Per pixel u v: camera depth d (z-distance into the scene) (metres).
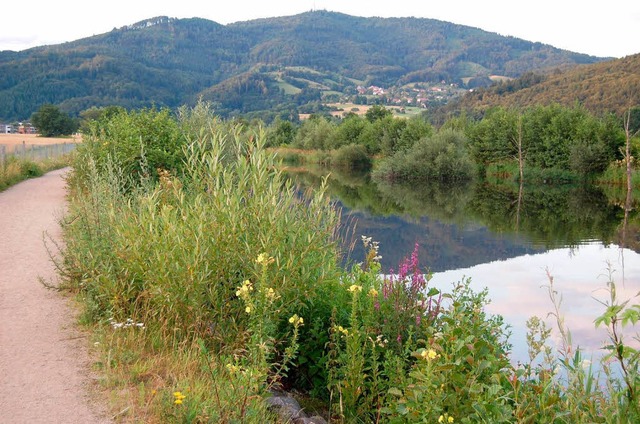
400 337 5.59
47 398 4.41
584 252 19.03
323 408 5.54
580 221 26.56
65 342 5.58
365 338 5.43
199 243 5.52
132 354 5.16
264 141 5.84
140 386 4.57
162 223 6.00
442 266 16.50
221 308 5.48
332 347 5.52
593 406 3.88
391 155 59.78
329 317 6.02
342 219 25.66
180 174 13.12
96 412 4.21
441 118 120.38
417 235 21.92
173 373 4.82
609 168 45.38
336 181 46.94
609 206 32.50
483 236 22.06
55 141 66.25
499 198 36.41
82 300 6.67
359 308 5.80
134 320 5.74
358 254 17.28
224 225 5.63
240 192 5.82
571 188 43.12
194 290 5.39
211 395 4.37
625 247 20.00
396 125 62.34
